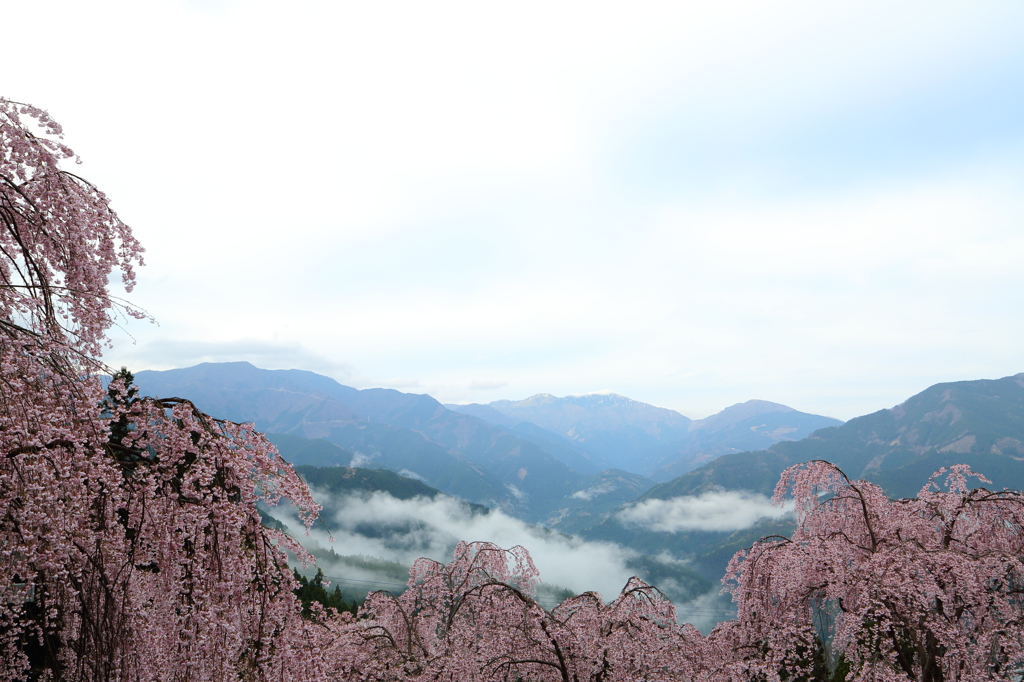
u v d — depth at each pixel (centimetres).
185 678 611
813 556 1426
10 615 553
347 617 1352
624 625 1464
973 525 1466
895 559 1224
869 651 1178
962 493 1509
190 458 660
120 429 648
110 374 630
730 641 1659
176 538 618
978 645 1191
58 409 568
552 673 1327
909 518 1467
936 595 1180
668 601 1534
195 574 619
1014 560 1181
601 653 1348
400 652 1455
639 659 1389
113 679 569
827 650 1434
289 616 681
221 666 626
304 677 678
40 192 639
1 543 540
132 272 722
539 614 1337
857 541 1547
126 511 637
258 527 672
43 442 552
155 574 633
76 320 634
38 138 647
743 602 1622
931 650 1180
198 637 616
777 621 1459
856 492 1559
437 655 1442
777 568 1492
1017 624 1130
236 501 673
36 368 555
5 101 639
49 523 551
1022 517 1402
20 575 541
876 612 1161
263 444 691
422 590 1825
